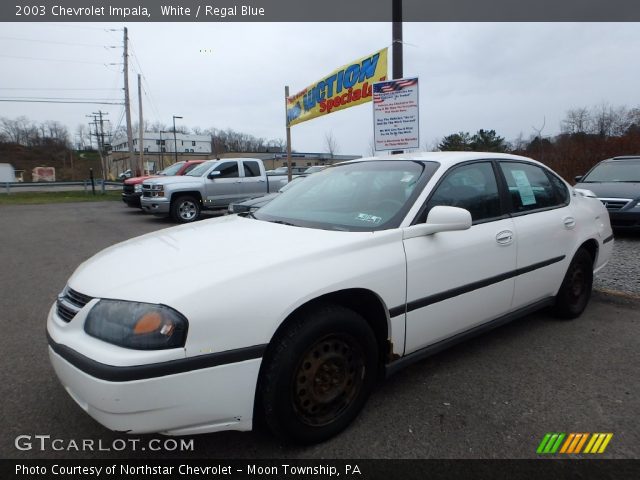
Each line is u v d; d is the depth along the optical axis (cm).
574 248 399
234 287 211
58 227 1186
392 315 262
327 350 239
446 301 291
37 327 423
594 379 311
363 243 256
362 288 246
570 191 429
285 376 220
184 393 198
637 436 248
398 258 264
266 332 213
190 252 249
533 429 254
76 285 236
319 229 282
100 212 1634
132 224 1245
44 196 2531
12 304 498
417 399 287
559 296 404
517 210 355
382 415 269
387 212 289
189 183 1248
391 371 272
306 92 1221
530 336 387
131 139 3030
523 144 3186
